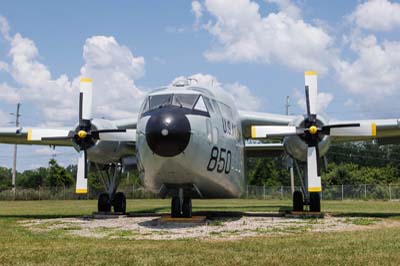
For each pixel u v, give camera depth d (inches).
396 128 572.7
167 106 453.1
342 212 711.7
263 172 2102.6
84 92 555.8
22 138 657.0
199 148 447.2
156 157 435.8
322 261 250.2
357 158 2721.5
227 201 1478.8
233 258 261.0
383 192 1624.0
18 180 2546.8
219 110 510.3
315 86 550.0
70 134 551.8
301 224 476.7
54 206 1071.6
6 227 475.8
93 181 1895.9
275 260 253.8
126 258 261.9
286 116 629.0
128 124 631.2
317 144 535.8
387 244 313.9
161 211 800.3
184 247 304.5
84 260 257.3
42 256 271.4
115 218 591.2
